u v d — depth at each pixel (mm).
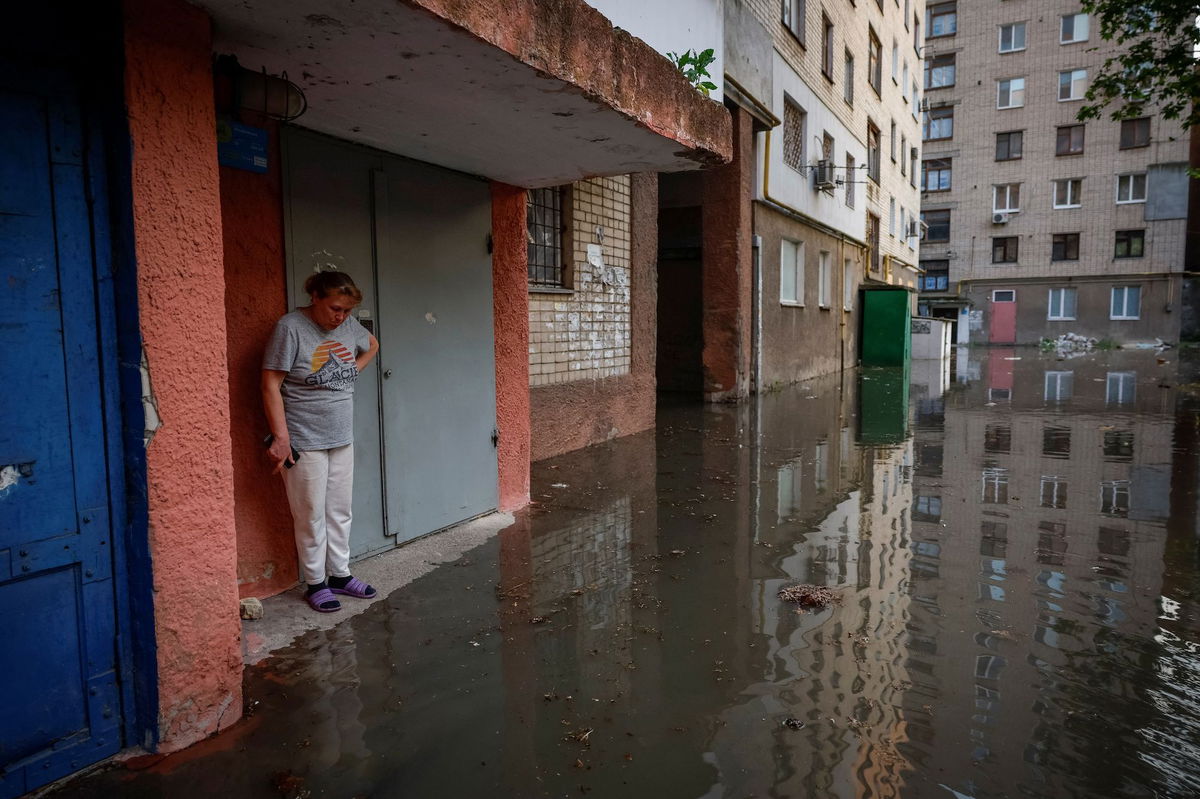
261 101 2838
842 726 2629
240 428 3467
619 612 3652
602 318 8234
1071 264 35250
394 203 4230
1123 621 3582
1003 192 36562
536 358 7164
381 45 2570
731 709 2744
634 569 4277
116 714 2420
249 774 2354
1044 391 14438
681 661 3131
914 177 29562
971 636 3396
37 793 2230
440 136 3818
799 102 14148
